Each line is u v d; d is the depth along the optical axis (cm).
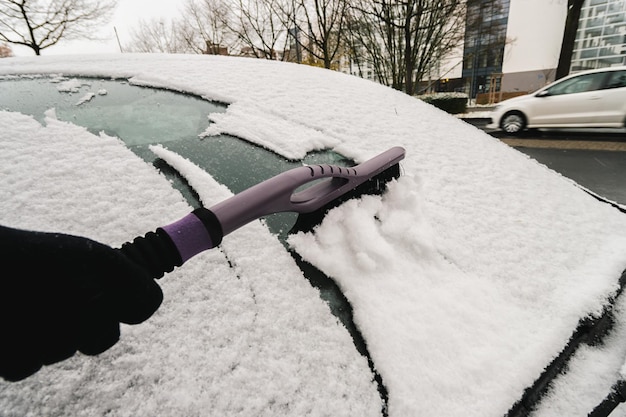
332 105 169
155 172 101
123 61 192
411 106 193
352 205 102
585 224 121
